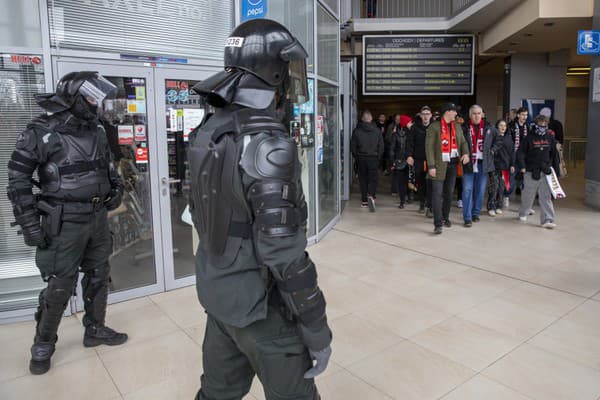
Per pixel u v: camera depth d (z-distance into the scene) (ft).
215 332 5.51
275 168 4.57
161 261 13.47
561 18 24.68
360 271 15.23
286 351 5.04
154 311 12.22
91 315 10.30
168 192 13.38
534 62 34.73
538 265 15.65
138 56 12.55
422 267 15.58
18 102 11.41
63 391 8.71
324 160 20.26
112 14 12.14
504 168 23.62
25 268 11.93
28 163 8.72
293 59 5.08
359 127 25.48
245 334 5.05
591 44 23.32
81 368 9.49
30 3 11.28
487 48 32.94
